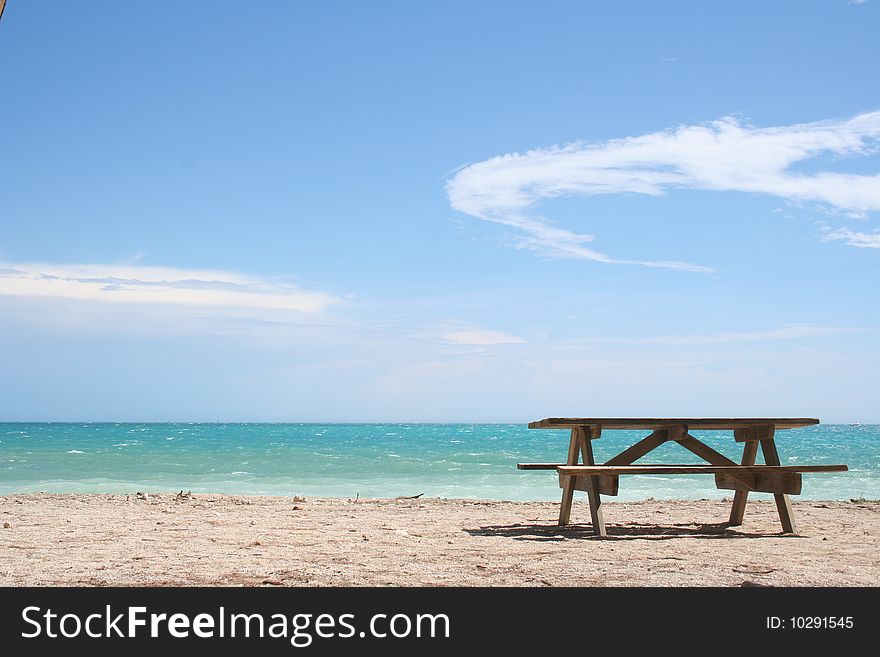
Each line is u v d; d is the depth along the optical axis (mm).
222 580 5660
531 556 6605
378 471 25016
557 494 16578
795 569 6062
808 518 9508
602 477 8062
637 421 7996
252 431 106688
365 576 5789
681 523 9086
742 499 8805
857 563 6328
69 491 16188
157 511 9922
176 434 83562
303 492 17141
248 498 11727
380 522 9008
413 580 5672
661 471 7773
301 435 83125
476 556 6598
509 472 24734
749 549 6992
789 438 83438
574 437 8602
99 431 97562
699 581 5664
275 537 7672
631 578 5742
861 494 16375
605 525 8852
